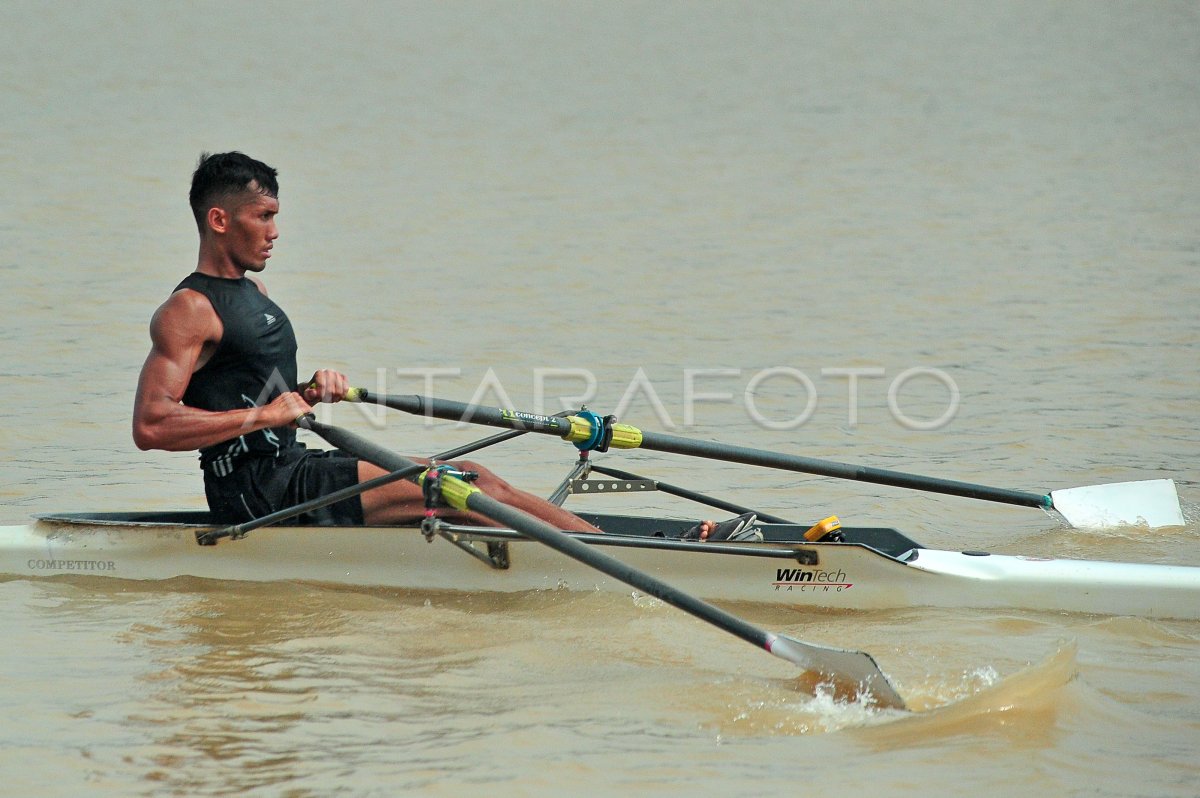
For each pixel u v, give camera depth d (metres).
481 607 23.48
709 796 15.94
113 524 24.80
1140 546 27.30
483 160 89.62
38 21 178.25
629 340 46.75
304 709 18.58
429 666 20.38
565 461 34.19
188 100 113.19
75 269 55.25
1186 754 17.02
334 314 49.75
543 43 172.38
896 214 71.81
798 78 137.00
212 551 24.80
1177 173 82.81
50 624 22.22
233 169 23.08
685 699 19.05
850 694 18.86
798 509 30.50
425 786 16.19
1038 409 38.38
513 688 19.48
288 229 66.38
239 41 165.62
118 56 144.50
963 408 38.62
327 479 24.25
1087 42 164.88
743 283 56.19
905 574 23.47
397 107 114.25
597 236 66.19
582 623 22.50
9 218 65.81
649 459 34.88
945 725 17.94
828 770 16.66
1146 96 118.50
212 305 23.11
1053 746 17.23
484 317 49.72
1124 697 18.98
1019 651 21.11
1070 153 91.19
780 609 23.72
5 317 47.16
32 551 25.06
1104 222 68.50
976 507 30.62
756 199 76.56
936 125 105.06
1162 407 38.31
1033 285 55.03
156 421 22.62
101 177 77.62
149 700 18.80
